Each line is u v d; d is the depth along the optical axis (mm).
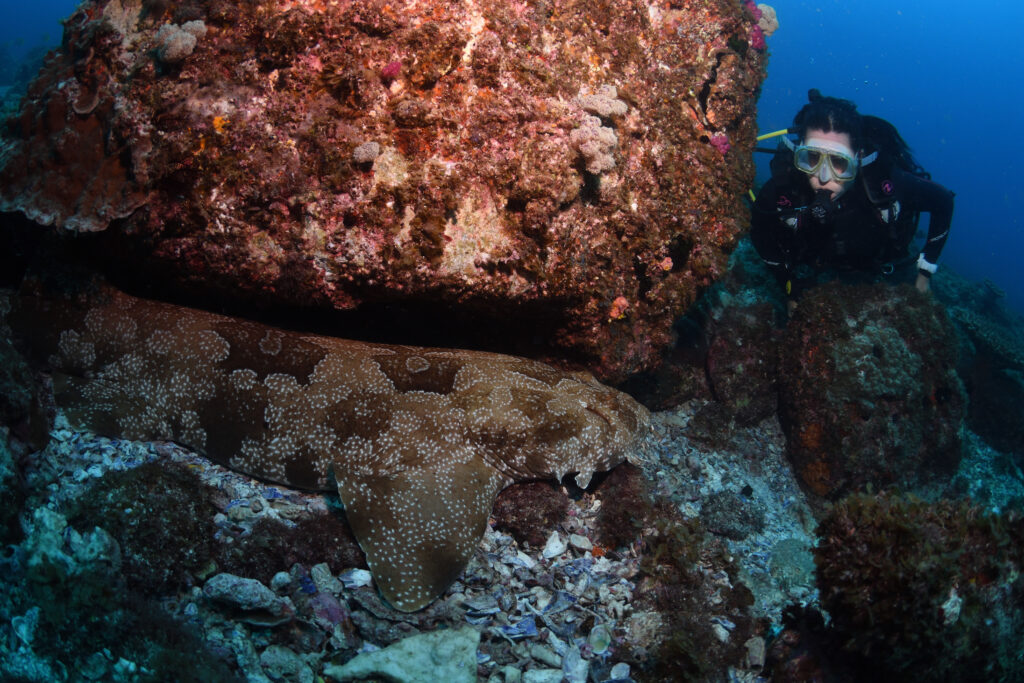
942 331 1969
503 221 1346
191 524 1146
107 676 970
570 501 1464
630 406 1542
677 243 1619
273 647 1068
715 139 1740
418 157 1274
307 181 1231
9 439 1152
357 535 1208
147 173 1203
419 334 1496
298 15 1242
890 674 1147
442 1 1321
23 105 1300
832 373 1862
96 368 1331
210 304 1379
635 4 1634
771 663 1262
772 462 1916
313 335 1401
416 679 1081
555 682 1166
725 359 2012
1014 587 1144
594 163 1392
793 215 1984
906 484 1869
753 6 1954
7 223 1324
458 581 1250
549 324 1518
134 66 1239
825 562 1167
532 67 1381
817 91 2039
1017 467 2311
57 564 1003
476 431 1379
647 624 1274
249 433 1311
